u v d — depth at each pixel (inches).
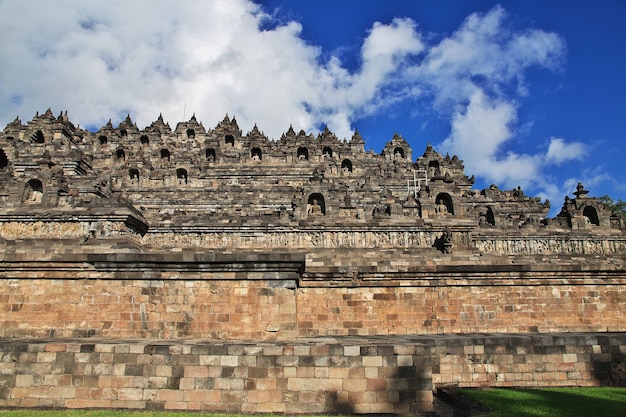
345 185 2332.7
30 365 531.2
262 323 701.3
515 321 975.6
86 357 533.3
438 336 852.0
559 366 663.8
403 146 2972.4
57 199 1601.9
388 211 1854.1
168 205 2214.6
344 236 1780.3
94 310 739.4
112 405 520.4
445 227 1791.3
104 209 1562.5
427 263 1385.3
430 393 517.3
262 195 2261.3
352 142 2888.8
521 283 992.9
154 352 531.8
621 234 1959.9
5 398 522.6
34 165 2311.8
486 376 656.4
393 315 957.2
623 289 1006.4
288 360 526.0
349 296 960.9
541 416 488.7
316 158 2748.5
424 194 1916.8
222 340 665.6
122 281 745.0
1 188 1672.0
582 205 2010.3
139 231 1711.4
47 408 518.6
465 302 976.9
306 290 958.4
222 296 716.0
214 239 1779.0
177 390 521.7
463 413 526.0
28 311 755.4
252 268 719.7
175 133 3031.5
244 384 521.0
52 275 764.6
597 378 663.8
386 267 973.8
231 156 2721.5
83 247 1373.0
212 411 514.9
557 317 985.5
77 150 2464.3
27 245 1425.9
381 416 508.1
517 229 1926.7
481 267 987.3
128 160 2551.7
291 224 1781.5
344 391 516.4
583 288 1002.7
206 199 2219.5
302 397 516.4
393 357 524.4
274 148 2800.2
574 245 1936.5
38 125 2657.5
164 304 724.7
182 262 727.1
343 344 550.6
